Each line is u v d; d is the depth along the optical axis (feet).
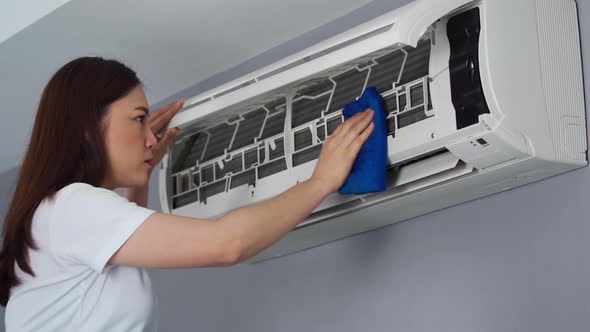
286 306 7.41
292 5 7.28
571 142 5.58
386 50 5.80
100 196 4.50
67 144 4.73
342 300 6.96
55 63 8.18
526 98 5.35
